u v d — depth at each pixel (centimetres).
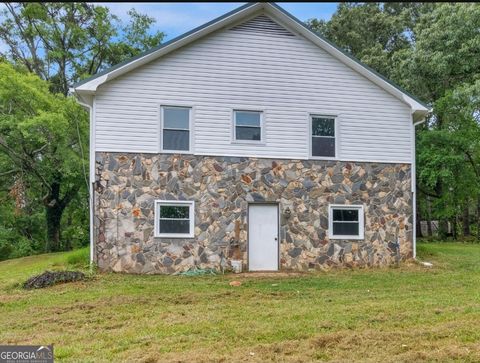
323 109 1309
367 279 1077
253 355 517
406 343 560
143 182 1185
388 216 1333
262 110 1269
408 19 2850
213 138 1234
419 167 2189
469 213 2716
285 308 755
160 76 1216
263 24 1286
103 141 1171
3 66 1791
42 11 2291
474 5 2109
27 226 2603
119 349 547
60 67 2480
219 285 997
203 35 1238
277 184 1263
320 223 1282
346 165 1315
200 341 575
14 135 1905
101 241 1154
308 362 496
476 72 2175
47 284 1000
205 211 1214
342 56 1311
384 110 1355
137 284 1002
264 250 1241
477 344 550
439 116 2250
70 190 2338
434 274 1152
